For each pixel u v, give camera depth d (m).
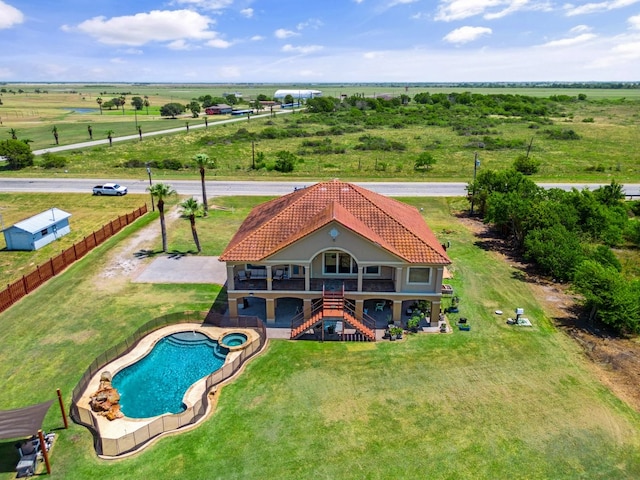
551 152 101.75
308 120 163.00
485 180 56.28
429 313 33.28
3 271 42.47
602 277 31.36
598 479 19.88
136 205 63.16
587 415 23.61
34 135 133.50
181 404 25.12
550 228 42.31
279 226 33.34
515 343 30.22
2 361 28.56
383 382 26.44
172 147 112.69
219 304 35.84
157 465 20.78
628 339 30.66
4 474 20.38
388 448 21.61
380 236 32.53
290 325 32.75
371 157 99.19
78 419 23.58
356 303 32.19
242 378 26.91
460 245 48.50
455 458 21.00
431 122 154.25
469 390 25.66
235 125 153.38
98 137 129.75
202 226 54.41
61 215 51.53
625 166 86.06
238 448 21.70
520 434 22.38
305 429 22.84
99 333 31.78
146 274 41.38
